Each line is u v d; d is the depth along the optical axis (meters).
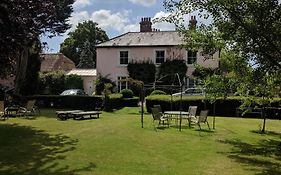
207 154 11.63
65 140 13.51
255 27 11.22
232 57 13.13
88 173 8.87
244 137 15.55
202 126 18.59
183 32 13.63
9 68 15.26
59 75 42.09
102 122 19.17
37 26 19.47
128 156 10.88
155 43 37.34
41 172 8.91
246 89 13.87
